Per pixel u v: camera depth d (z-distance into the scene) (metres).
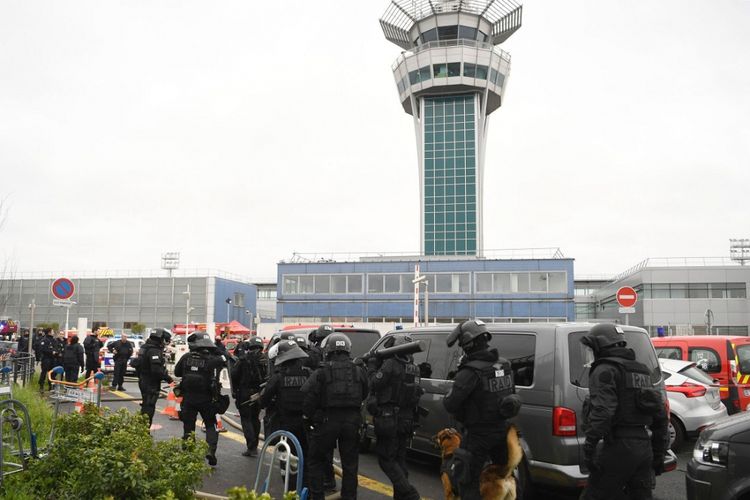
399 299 55.12
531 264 53.34
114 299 70.06
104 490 5.00
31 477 5.98
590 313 86.00
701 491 5.29
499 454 5.41
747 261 73.94
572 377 6.27
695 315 59.84
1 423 5.94
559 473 6.05
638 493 4.94
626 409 4.80
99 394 7.74
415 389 6.39
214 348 8.34
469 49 68.56
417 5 73.00
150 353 9.86
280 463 6.56
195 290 69.38
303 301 56.81
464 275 54.31
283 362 7.03
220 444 9.90
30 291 69.25
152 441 5.86
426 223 69.00
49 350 16.55
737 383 11.33
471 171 68.94
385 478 7.87
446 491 5.74
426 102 71.38
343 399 6.05
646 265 62.19
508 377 5.45
